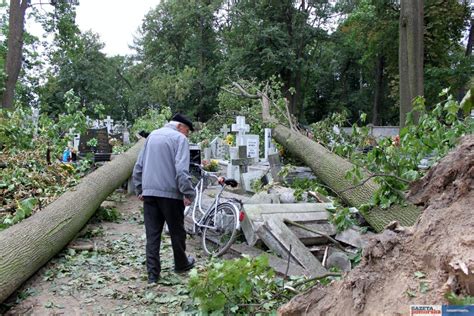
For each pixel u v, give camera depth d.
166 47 51.72
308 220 5.53
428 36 23.89
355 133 6.66
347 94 48.12
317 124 10.89
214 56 49.72
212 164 12.09
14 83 20.20
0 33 28.72
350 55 45.88
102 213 7.64
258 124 14.48
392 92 28.77
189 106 46.03
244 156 10.05
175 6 48.84
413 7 14.01
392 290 2.29
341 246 5.20
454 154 2.84
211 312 3.52
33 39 29.41
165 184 4.57
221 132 18.52
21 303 4.11
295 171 8.91
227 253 5.46
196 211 6.43
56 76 50.22
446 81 24.34
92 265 5.19
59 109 47.59
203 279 3.41
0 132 9.02
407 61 14.16
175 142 4.65
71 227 5.61
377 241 2.55
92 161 10.26
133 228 7.16
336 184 6.44
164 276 4.74
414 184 3.07
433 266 2.25
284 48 38.94
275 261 4.77
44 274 4.86
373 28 27.03
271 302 3.54
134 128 19.44
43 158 8.76
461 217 2.31
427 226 2.40
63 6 23.86
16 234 4.52
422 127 5.14
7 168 7.88
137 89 51.62
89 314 3.85
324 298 2.73
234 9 42.47
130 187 10.43
